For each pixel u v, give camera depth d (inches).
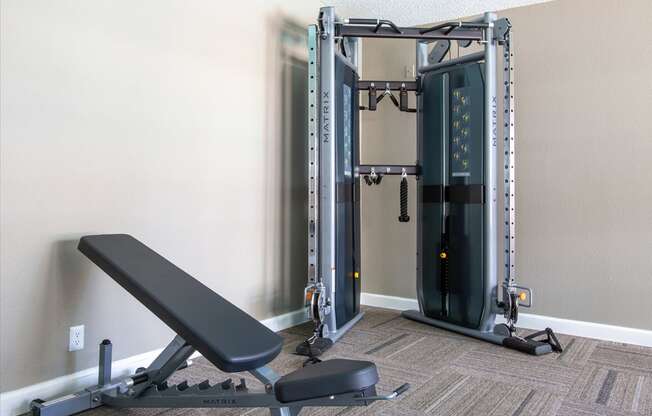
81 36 83.3
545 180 130.3
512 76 117.1
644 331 118.8
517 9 134.0
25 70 75.9
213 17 109.2
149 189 95.2
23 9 75.4
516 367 101.7
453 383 92.6
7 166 74.3
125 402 75.5
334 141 118.2
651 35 118.3
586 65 125.3
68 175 82.0
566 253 128.0
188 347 68.6
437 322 132.8
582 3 125.6
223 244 112.2
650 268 118.7
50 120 79.2
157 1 96.3
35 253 78.0
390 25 118.6
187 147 103.0
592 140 124.8
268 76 125.3
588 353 111.7
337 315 123.6
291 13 133.1
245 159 118.4
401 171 135.5
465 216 125.3
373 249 159.8
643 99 119.3
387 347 115.2
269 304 126.4
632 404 83.7
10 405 75.0
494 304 119.9
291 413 63.3
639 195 119.8
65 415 76.4
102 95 86.7
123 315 92.3
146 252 80.7
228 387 68.0
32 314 78.0
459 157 126.4
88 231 85.1
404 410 80.6
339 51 130.5
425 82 133.9
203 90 106.7
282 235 130.6
